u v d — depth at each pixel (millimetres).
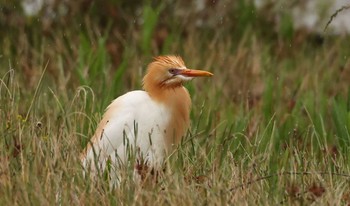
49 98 13367
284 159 10820
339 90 14750
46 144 10539
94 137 10727
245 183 9539
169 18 16812
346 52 16406
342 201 9508
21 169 9836
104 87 12938
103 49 13852
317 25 17469
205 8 17000
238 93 14117
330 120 13055
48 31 16047
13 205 9250
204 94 14016
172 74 10906
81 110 11672
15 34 16016
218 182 9602
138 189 9375
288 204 9398
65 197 9320
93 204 9336
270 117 12875
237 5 17141
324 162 10586
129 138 10680
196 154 10828
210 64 15180
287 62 16359
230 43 16234
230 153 10562
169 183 9570
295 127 12297
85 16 16422
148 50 15227
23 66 14789
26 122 11086
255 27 17188
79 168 9938
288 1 17641
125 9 16797
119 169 9961
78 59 14633
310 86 14922
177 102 10953
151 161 10641
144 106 10797
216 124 12547
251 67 15305
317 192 9312
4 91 12016
